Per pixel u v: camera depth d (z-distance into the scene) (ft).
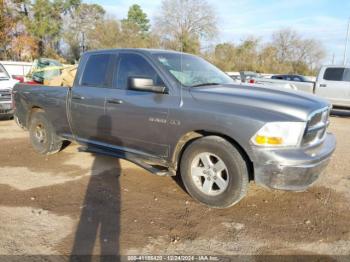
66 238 11.00
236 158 12.26
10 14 107.24
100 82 16.40
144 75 14.82
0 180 15.98
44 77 26.48
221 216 12.61
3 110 31.14
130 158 15.51
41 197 14.08
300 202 13.88
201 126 12.75
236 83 15.60
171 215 12.64
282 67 163.02
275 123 11.54
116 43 149.79
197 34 138.72
